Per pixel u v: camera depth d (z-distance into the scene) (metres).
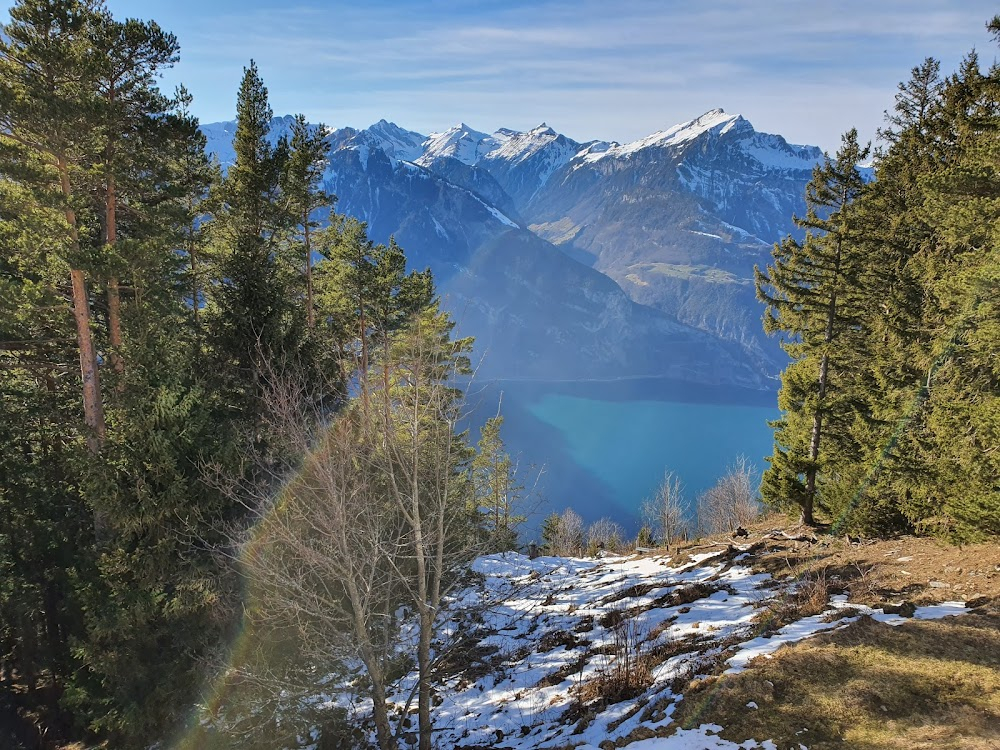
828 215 19.75
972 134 17.38
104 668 10.33
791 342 21.62
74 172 14.09
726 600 15.16
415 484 9.40
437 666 11.79
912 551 15.49
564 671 12.87
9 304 13.55
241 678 10.96
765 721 7.56
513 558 26.12
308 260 26.67
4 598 13.96
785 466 22.17
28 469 15.20
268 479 11.98
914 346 18.23
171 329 15.34
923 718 7.15
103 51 14.29
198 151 20.06
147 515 10.43
